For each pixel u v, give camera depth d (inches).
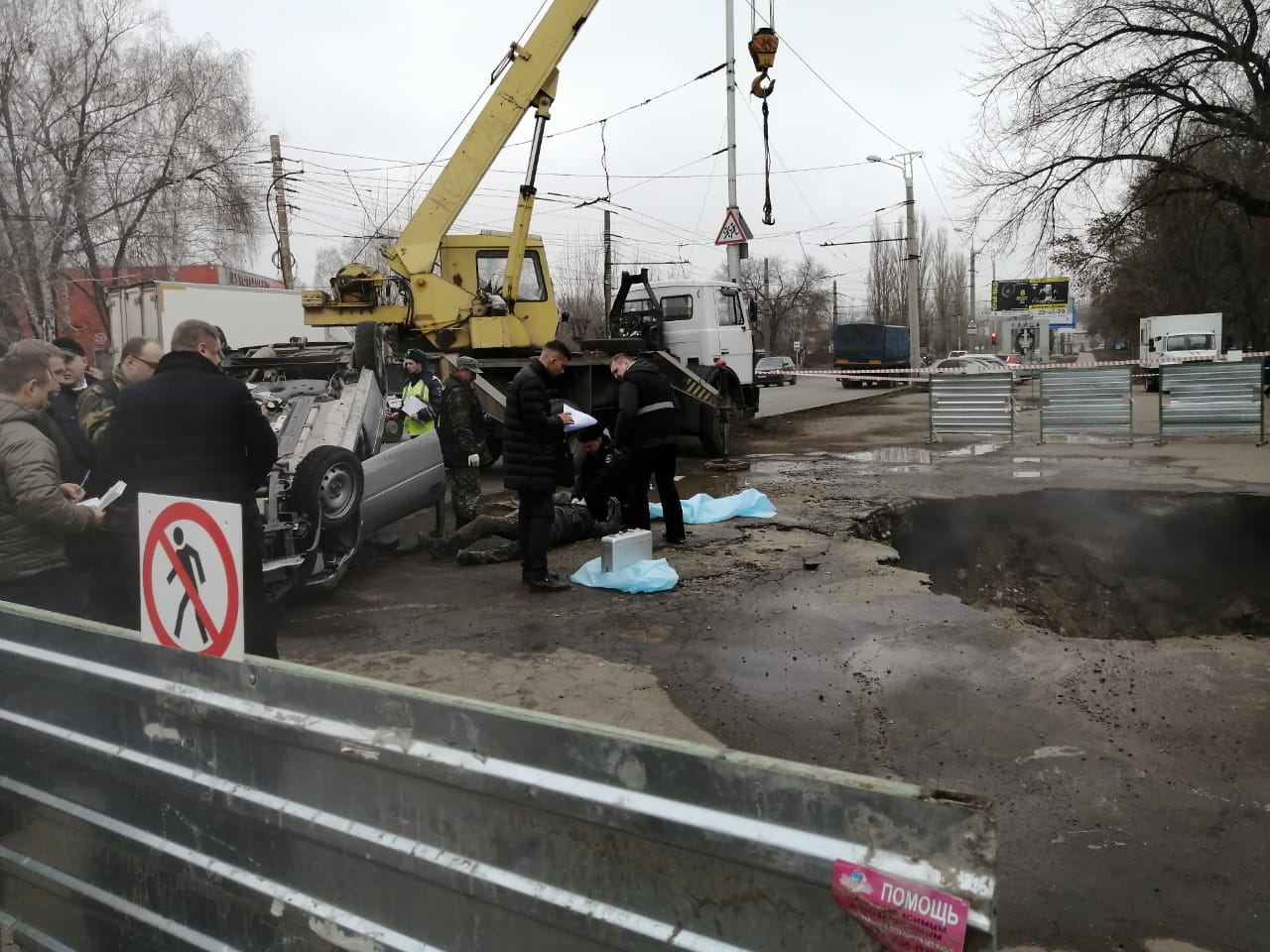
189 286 678.5
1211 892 105.3
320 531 213.8
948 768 137.2
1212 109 566.6
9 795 96.0
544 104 454.9
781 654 187.9
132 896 84.7
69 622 85.8
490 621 214.4
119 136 918.4
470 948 62.6
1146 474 406.0
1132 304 1578.5
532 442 231.6
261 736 71.5
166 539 83.3
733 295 580.7
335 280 448.1
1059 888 107.0
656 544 288.0
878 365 1563.7
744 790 50.2
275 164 1146.7
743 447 605.3
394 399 412.8
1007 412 549.3
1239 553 329.1
